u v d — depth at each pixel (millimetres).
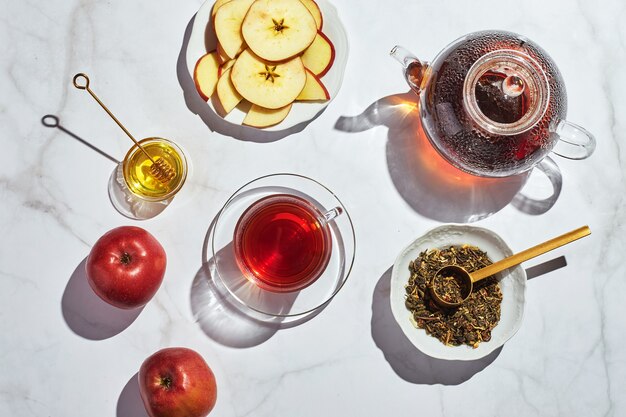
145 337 753
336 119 774
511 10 788
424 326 744
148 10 770
